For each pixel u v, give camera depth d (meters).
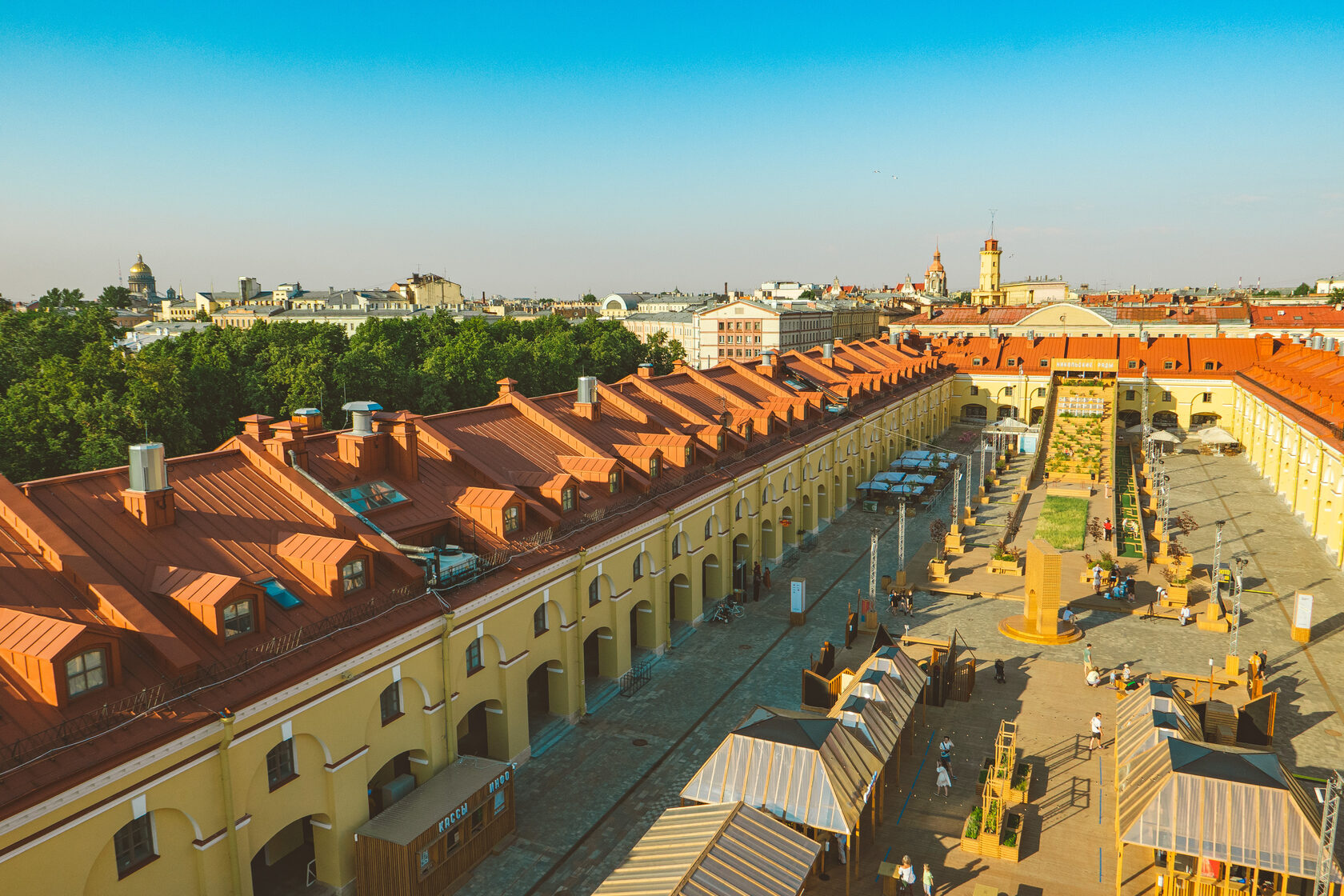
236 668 24.36
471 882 29.17
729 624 51.84
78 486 27.36
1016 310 159.12
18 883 19.39
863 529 72.88
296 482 32.06
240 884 24.23
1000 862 30.23
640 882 23.70
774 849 25.05
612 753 37.28
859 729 31.78
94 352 69.69
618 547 41.88
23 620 21.81
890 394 95.88
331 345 110.00
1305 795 27.67
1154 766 29.06
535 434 47.00
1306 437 71.88
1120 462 98.81
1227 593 56.44
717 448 55.53
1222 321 137.25
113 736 21.17
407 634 29.22
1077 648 48.69
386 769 31.31
